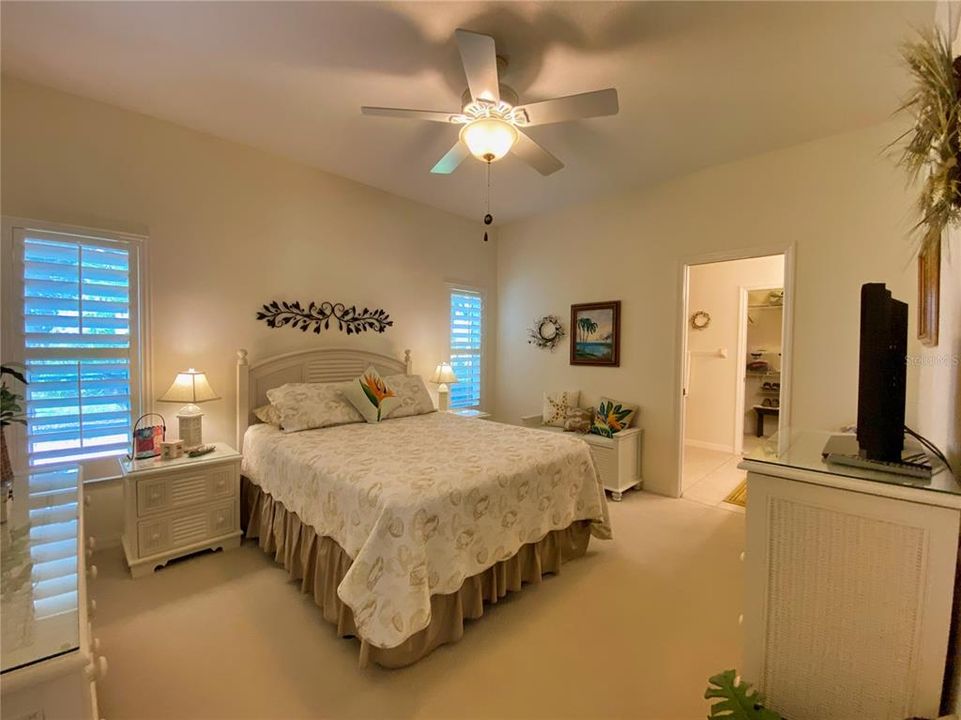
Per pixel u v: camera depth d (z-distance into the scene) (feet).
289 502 7.75
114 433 8.73
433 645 5.99
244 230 10.49
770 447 4.44
